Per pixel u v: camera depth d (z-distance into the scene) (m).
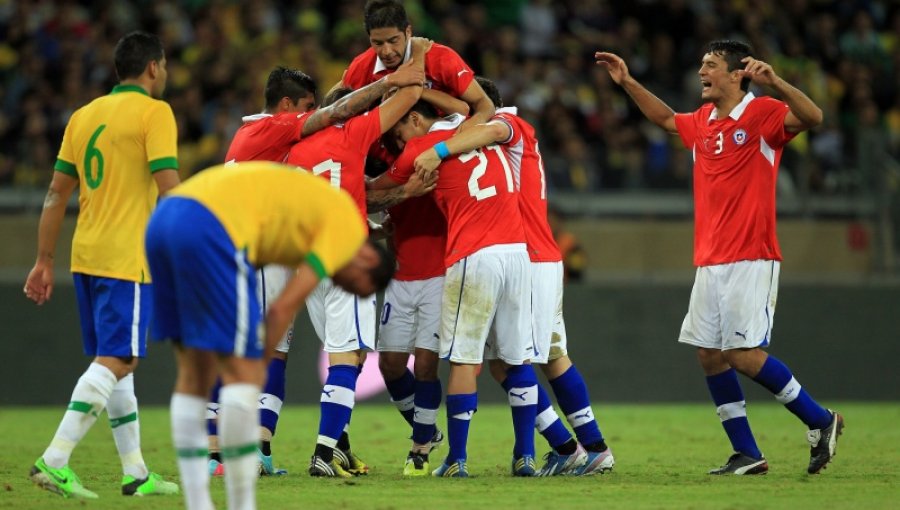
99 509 18.62
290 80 25.28
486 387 46.47
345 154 23.59
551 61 63.06
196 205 16.25
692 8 66.94
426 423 24.77
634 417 40.78
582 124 57.16
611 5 66.75
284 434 34.53
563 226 50.94
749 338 23.91
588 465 24.56
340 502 19.36
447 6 64.88
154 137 20.41
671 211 52.09
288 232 16.48
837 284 47.88
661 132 59.25
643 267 51.66
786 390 24.00
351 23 60.88
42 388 44.31
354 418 40.53
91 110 20.84
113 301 20.38
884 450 29.62
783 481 22.86
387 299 25.19
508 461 27.50
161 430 35.94
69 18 58.88
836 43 67.88
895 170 52.56
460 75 24.98
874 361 47.84
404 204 24.81
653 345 47.12
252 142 24.22
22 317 44.31
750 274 23.92
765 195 24.02
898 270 51.81
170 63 56.59
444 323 23.53
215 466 23.45
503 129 23.94
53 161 49.16
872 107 62.56
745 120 23.92
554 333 24.86
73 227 48.31
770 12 68.00
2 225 47.88
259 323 16.42
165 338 16.77
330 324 23.80
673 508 18.81
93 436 33.38
